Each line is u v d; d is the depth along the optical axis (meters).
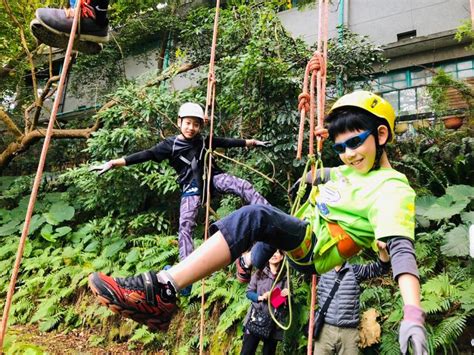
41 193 9.03
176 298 1.36
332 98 6.28
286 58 5.82
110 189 6.78
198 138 3.55
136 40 10.21
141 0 9.17
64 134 8.73
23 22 8.42
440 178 5.65
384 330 3.94
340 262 1.55
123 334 5.46
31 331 5.96
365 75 6.41
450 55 8.27
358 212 1.48
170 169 6.29
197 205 3.43
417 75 8.56
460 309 3.92
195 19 7.77
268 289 3.90
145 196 6.75
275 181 4.77
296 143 5.20
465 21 7.65
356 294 3.51
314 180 1.81
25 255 7.37
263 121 5.48
